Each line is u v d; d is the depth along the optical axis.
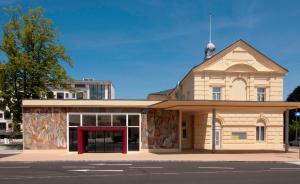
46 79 47.12
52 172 21.08
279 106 36.66
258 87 43.38
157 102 37.28
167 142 38.19
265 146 43.16
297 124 66.25
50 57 47.12
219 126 42.69
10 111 46.25
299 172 21.67
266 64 43.47
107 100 37.38
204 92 42.38
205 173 20.91
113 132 37.38
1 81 45.19
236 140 42.72
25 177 18.95
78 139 36.59
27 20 46.47
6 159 29.31
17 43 46.22
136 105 37.59
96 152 37.09
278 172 21.64
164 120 38.28
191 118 45.31
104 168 23.33
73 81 48.94
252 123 43.03
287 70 43.50
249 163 27.55
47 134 36.97
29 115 37.00
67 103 37.03
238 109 40.50
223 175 20.09
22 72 45.84
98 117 37.34
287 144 38.41
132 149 37.41
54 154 35.34
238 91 43.19
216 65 42.88
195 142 44.06
